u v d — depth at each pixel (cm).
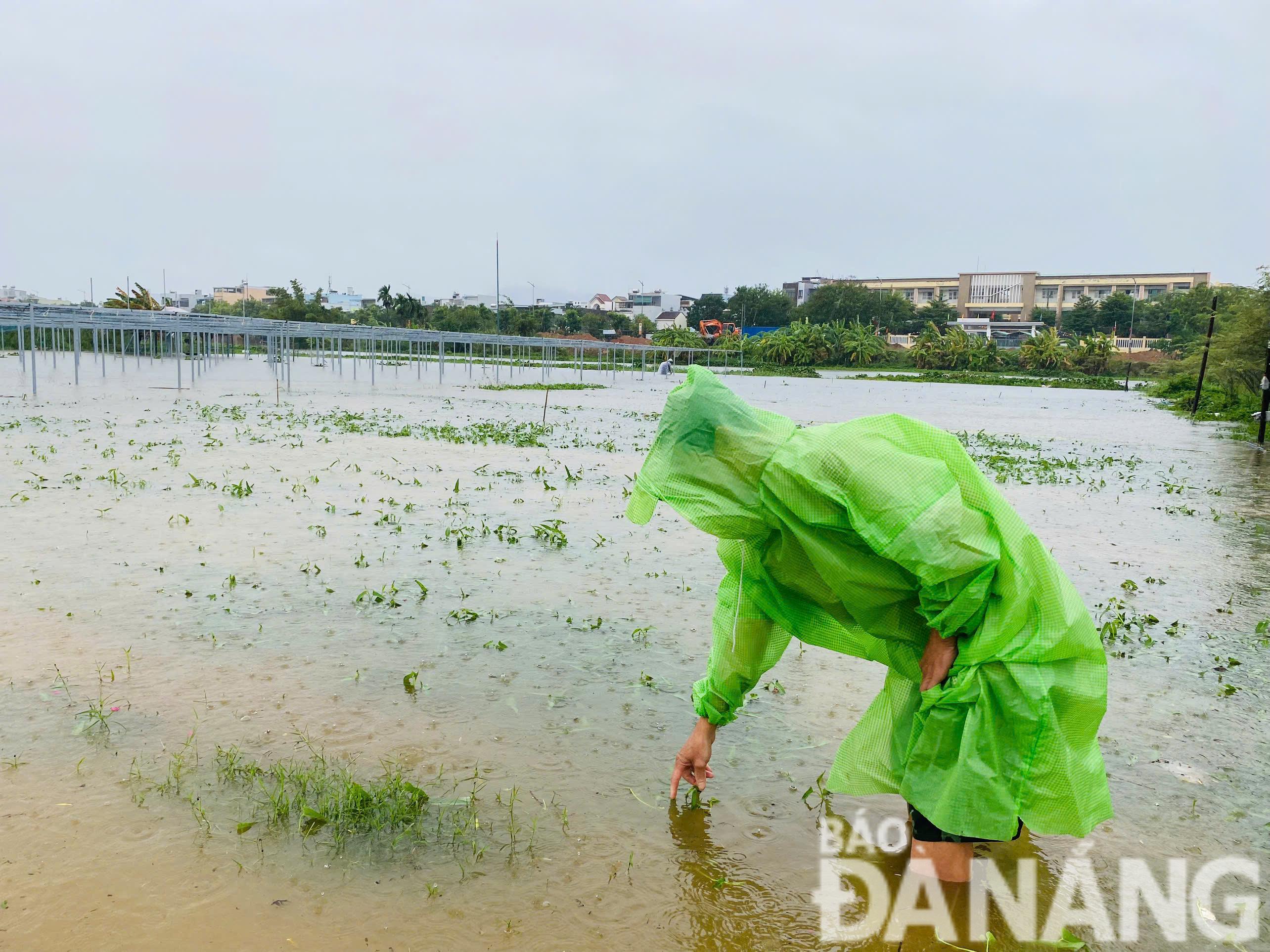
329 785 352
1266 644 578
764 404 3181
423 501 980
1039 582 282
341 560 702
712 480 293
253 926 272
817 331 8462
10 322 2436
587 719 426
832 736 421
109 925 270
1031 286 12500
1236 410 3177
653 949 270
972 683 282
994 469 1441
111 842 312
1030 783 285
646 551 775
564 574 688
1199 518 1066
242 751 380
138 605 570
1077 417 3025
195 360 3809
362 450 1413
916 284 13338
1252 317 3089
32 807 332
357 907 284
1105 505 1138
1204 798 373
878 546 271
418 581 624
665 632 557
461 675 474
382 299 7831
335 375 4034
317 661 486
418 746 392
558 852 318
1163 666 530
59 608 557
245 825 322
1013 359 8300
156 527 791
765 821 346
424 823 332
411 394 2931
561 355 8169
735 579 334
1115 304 10675
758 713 444
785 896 300
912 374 7300
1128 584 707
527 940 271
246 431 1612
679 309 14525
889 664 316
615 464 1384
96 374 3281
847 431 284
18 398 2133
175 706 423
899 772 312
